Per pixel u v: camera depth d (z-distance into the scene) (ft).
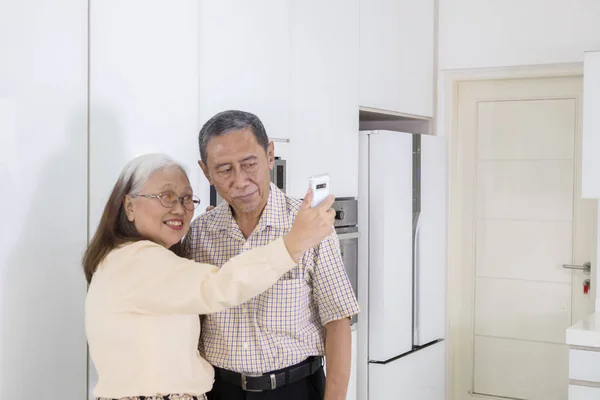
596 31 13.50
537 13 13.94
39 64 6.56
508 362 14.89
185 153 8.18
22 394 6.56
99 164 7.18
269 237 6.04
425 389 13.73
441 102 14.93
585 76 11.64
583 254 14.16
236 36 8.95
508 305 14.85
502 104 14.83
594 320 11.67
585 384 10.68
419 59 14.26
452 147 15.05
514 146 14.74
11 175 6.35
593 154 11.66
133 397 5.39
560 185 14.34
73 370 7.06
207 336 6.18
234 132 5.67
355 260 12.00
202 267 5.20
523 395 14.79
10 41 6.29
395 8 13.29
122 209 5.74
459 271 15.23
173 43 7.97
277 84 9.80
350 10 11.74
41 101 6.59
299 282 5.99
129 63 7.45
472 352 15.19
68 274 6.95
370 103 12.49
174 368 5.49
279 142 9.83
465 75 14.82
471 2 14.52
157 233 5.74
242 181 5.73
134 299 5.26
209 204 8.60
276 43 9.75
